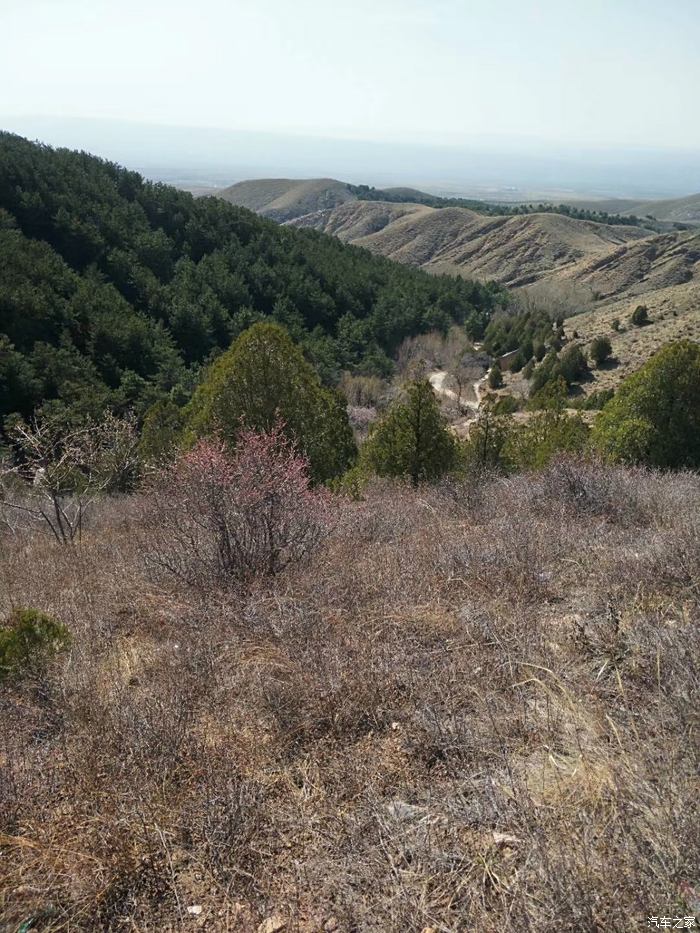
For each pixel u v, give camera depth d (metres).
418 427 10.35
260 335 9.77
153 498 5.34
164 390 40.50
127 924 1.71
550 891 1.56
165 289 54.12
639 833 1.69
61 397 33.78
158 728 2.38
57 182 59.69
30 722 2.60
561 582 3.67
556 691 2.51
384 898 1.67
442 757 2.25
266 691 2.66
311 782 2.18
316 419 9.94
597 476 6.05
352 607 3.50
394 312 63.94
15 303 38.53
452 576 3.85
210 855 1.87
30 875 1.85
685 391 9.64
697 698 2.17
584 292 91.44
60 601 4.24
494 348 62.84
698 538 3.72
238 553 4.25
